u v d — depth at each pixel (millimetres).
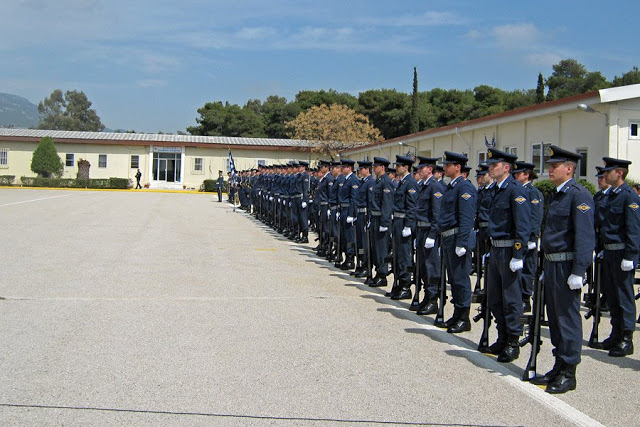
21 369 5555
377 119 55969
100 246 13922
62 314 7578
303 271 11711
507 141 21578
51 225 18047
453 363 6230
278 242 16625
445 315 8391
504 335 6602
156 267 11336
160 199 34781
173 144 47969
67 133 50031
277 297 9078
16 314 7520
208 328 7141
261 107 84250
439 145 26984
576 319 5566
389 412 4852
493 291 6598
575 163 5777
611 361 6633
